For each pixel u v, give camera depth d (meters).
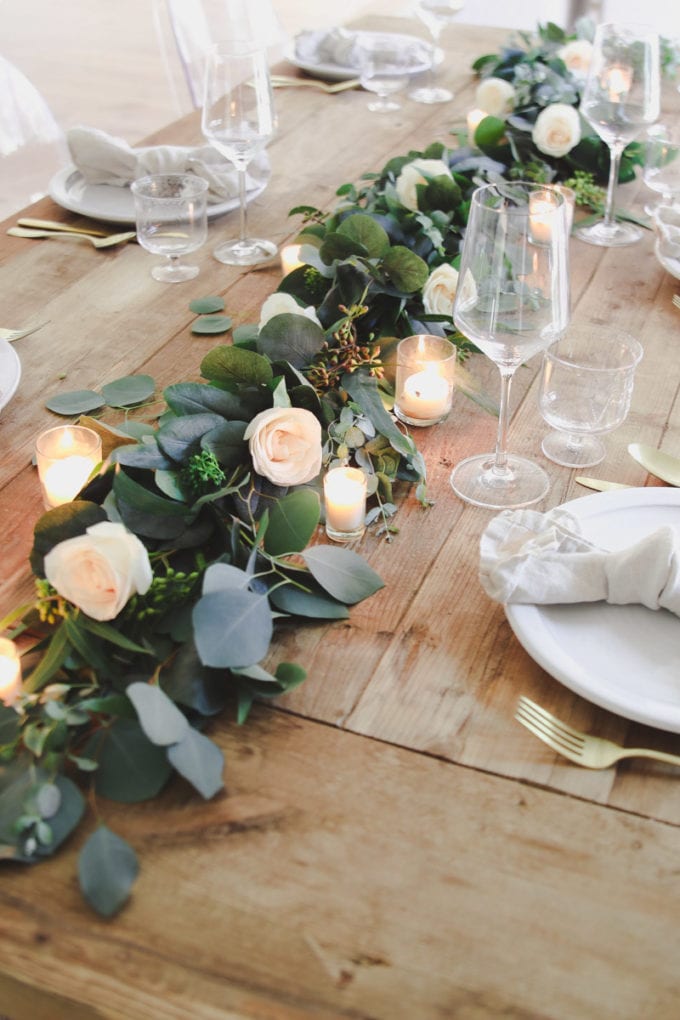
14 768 0.71
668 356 1.27
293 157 1.83
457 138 1.87
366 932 0.63
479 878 0.67
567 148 1.69
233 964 0.62
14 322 1.33
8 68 2.46
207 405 0.95
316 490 0.98
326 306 1.20
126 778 0.71
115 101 4.44
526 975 0.61
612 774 0.74
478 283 0.90
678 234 1.43
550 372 1.03
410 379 1.12
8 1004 0.67
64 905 0.65
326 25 4.99
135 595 0.80
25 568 0.93
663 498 0.96
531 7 4.47
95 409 1.15
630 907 0.65
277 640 0.85
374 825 0.70
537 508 1.00
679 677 0.79
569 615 0.84
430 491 1.03
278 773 0.73
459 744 0.76
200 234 1.41
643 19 4.38
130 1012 0.61
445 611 0.88
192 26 2.86
